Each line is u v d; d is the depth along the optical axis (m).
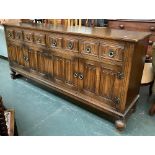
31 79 2.79
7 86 2.74
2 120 1.22
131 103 1.89
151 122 1.99
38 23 2.56
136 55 1.59
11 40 2.62
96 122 1.98
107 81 1.74
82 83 1.96
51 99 2.41
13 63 2.80
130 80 1.65
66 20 2.77
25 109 2.20
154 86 2.03
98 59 1.72
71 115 2.09
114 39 1.53
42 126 1.91
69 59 1.97
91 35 1.66
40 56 2.30
